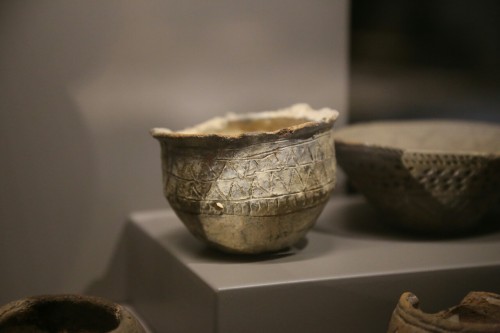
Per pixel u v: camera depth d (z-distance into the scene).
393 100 2.92
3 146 2.51
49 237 2.60
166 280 2.30
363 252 2.27
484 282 2.18
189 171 2.09
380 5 2.83
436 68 2.94
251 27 2.69
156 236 2.41
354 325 2.08
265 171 2.05
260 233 2.11
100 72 2.56
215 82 2.68
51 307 1.94
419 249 2.31
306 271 2.09
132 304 2.67
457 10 2.91
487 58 2.98
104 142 2.60
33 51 2.49
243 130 2.45
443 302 2.15
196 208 2.10
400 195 2.38
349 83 2.85
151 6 2.57
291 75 2.77
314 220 2.20
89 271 2.67
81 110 2.56
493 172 2.34
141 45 2.58
